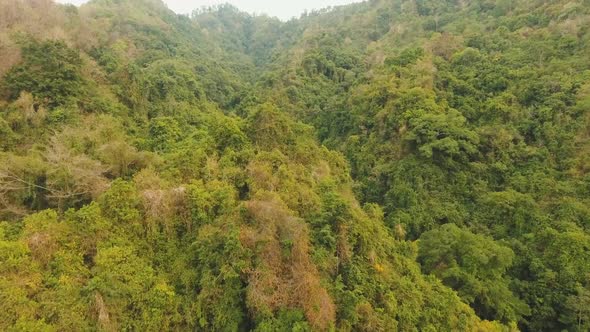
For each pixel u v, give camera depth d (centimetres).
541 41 3534
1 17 3089
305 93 5094
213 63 7481
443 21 6044
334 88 5259
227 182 1677
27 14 3338
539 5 4456
